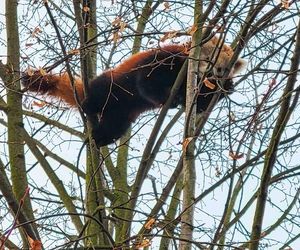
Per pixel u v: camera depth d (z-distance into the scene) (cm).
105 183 1138
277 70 885
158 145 1088
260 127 906
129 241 878
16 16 1209
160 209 996
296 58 858
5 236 662
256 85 977
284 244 946
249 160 946
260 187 860
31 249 700
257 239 830
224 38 940
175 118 1135
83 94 1369
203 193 927
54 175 1125
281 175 1031
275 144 859
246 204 1029
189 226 863
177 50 1227
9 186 903
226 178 943
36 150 1131
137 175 1061
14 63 1169
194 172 929
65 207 1094
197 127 982
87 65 1170
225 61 1233
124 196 1201
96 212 945
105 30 1010
